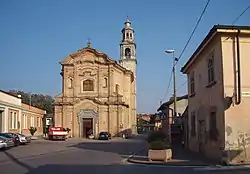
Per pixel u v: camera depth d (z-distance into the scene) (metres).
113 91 72.94
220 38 20.02
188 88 31.42
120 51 94.25
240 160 19.39
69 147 39.56
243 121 19.61
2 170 17.75
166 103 52.81
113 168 18.95
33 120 70.31
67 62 72.88
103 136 63.81
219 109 20.52
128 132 77.25
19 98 59.56
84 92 72.56
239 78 19.70
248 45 20.03
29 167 19.20
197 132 27.05
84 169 18.41
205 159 22.69
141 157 25.66
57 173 16.67
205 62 24.02
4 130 50.44
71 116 71.38
